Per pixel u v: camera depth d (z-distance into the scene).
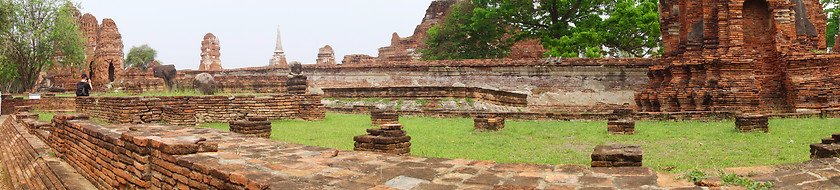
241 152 6.22
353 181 4.38
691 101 17.09
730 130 11.68
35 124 12.96
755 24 17.94
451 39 35.53
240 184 4.45
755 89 16.17
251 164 5.15
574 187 3.87
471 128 13.71
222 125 14.08
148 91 22.69
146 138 6.22
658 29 29.78
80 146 8.75
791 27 17.56
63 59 37.88
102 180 7.58
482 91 22.00
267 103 15.70
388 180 4.41
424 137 11.51
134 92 22.59
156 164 6.00
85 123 9.28
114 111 14.05
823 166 4.44
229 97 15.19
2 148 14.47
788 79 17.19
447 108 20.84
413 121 16.48
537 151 9.19
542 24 35.09
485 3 34.38
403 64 28.86
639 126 13.52
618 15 30.72
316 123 15.07
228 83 28.80
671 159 7.97
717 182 3.96
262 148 6.71
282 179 4.41
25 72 35.47
